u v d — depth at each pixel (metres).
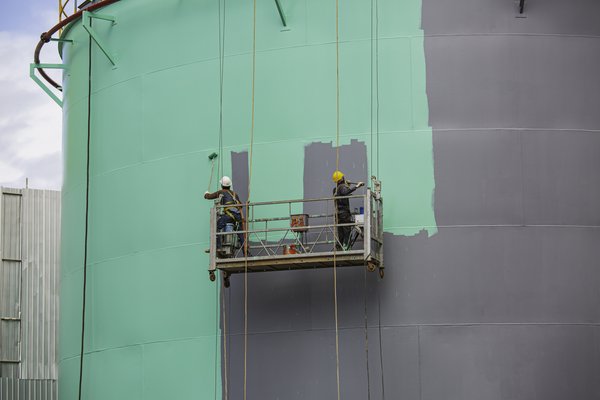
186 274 43.00
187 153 43.91
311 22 43.16
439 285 40.28
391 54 42.25
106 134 46.72
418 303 40.22
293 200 40.41
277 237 41.44
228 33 44.22
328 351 40.50
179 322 42.78
